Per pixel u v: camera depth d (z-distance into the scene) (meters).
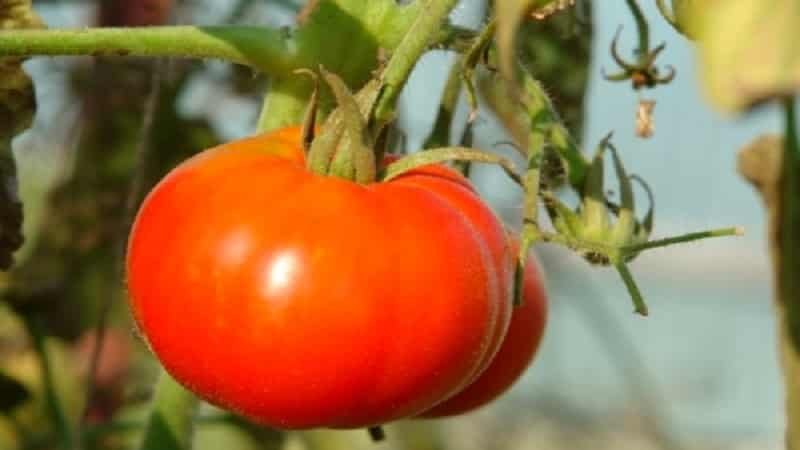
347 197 0.49
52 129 0.81
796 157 0.60
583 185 0.55
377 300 0.48
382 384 0.49
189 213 0.49
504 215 0.74
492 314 0.50
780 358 0.59
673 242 0.52
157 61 0.67
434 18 0.50
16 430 0.80
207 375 0.49
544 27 0.66
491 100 0.64
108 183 0.82
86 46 0.52
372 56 0.54
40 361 0.71
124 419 0.81
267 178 0.49
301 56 0.54
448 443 1.07
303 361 0.48
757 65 0.39
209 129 0.81
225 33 0.53
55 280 0.80
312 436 0.86
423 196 0.50
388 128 0.51
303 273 0.48
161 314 0.49
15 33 0.51
